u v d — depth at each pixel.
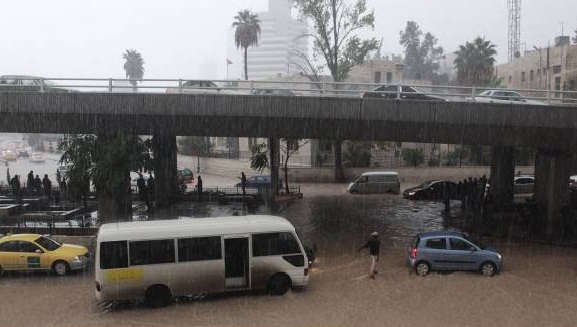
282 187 41.44
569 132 23.31
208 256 15.84
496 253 18.11
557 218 25.44
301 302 15.64
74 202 31.64
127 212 25.72
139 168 26.83
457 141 25.42
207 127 25.30
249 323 14.00
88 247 21.95
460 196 35.91
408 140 26.08
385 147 51.50
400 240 23.84
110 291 15.23
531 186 38.62
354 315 14.42
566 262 19.75
